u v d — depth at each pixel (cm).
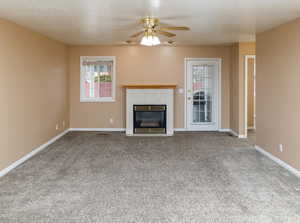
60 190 331
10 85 416
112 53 733
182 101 746
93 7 352
